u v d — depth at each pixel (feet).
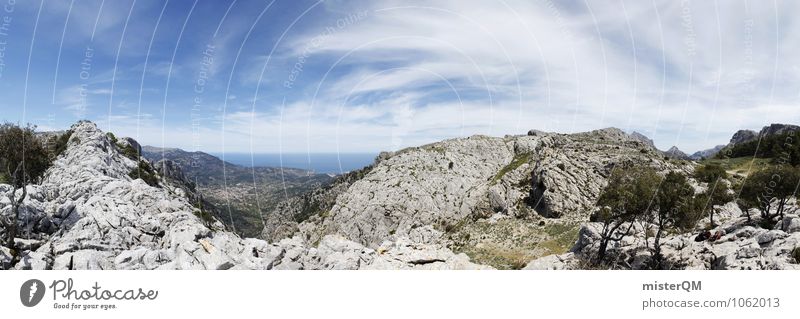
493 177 508.53
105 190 160.86
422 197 505.25
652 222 161.89
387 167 576.20
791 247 106.63
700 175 244.83
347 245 106.63
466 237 304.50
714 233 153.58
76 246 98.07
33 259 83.76
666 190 144.77
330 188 643.86
